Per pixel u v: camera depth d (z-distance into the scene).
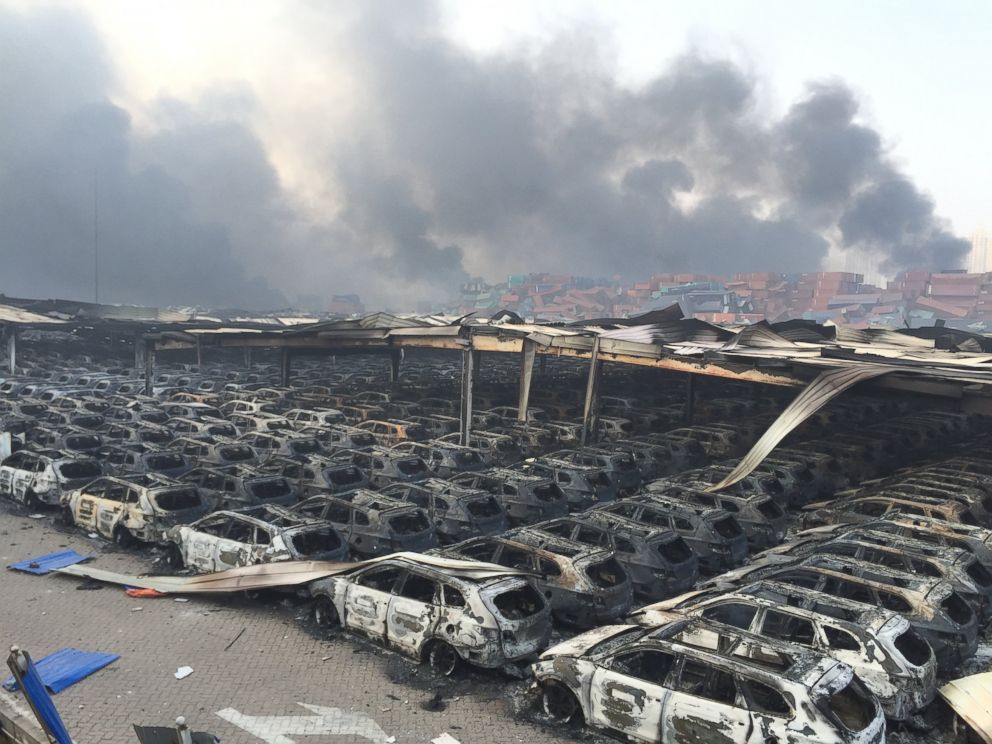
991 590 11.88
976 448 28.11
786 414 17.73
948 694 8.72
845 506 16.70
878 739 7.11
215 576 13.11
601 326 36.75
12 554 15.54
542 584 11.94
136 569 14.80
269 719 8.98
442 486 17.47
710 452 26.17
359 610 11.20
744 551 15.07
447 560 11.25
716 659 7.76
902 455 25.62
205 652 10.91
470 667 10.34
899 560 12.10
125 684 9.81
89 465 19.25
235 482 17.27
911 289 132.00
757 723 7.16
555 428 28.25
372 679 10.15
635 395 46.56
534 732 8.80
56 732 4.85
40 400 34.03
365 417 31.84
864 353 24.52
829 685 7.24
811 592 9.88
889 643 8.77
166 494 15.99
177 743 4.82
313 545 13.69
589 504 19.42
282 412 32.31
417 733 8.73
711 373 23.31
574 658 8.84
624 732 8.19
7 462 20.12
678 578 12.98
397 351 44.91
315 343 36.88
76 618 12.12
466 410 28.41
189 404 30.92
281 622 12.16
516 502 17.91
